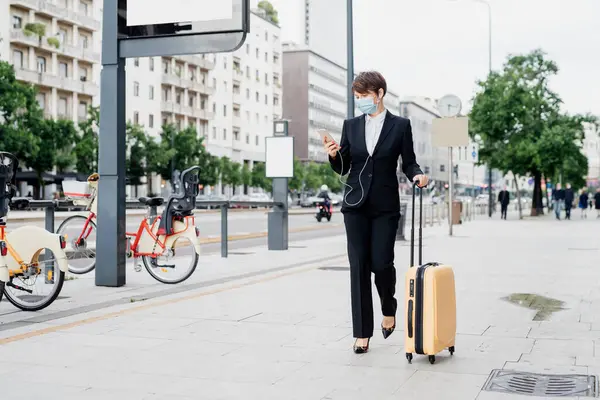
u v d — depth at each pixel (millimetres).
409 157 5219
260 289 8797
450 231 21594
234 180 78250
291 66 115875
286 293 8430
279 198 15367
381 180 5133
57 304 7543
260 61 100312
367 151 5152
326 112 124500
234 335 5879
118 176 8938
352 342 5605
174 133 68688
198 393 4152
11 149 48688
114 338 5750
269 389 4234
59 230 10109
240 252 14828
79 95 67250
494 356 5117
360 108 5125
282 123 15062
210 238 19422
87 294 8312
